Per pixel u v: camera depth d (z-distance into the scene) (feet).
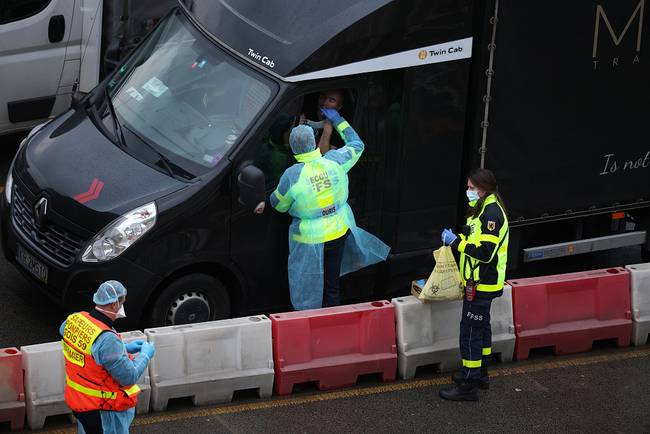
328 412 99.45
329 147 108.99
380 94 108.17
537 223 119.55
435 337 108.37
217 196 102.58
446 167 112.37
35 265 104.99
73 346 78.18
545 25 111.55
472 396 103.24
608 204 122.31
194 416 96.84
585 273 116.37
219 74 108.68
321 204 103.96
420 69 108.06
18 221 109.29
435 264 110.52
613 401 105.29
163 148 107.34
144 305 101.24
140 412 96.48
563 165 117.70
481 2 108.68
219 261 104.22
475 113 111.65
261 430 95.20
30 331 108.88
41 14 143.54
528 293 111.96
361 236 109.09
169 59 113.60
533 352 115.55
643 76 118.83
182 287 103.45
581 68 115.03
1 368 90.22
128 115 111.96
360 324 104.47
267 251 106.73
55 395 92.32
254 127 104.12
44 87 147.33
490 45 109.60
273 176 105.60
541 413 102.01
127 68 117.80
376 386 105.40
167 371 96.58
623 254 141.38
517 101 112.88
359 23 104.88
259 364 100.17
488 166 113.70
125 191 102.83
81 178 105.50
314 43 104.63
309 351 101.96
